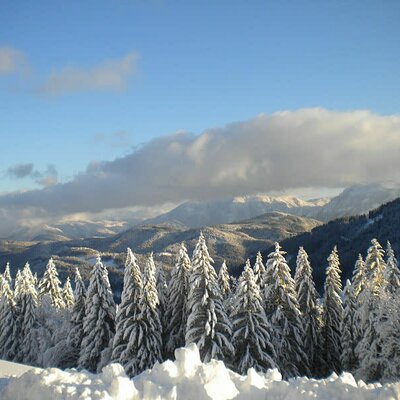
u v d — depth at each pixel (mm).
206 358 25750
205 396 8367
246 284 27250
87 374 9930
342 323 34000
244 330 26531
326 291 35969
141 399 8227
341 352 35125
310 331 33625
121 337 29906
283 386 8820
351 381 9352
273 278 31391
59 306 46281
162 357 31812
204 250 27812
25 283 42500
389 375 26594
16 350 41031
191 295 27688
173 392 8430
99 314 32875
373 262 34812
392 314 26750
